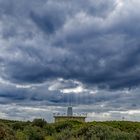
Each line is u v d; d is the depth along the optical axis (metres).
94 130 24.97
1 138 21.62
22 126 42.38
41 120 44.88
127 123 47.03
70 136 25.48
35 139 29.41
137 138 23.59
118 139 23.41
